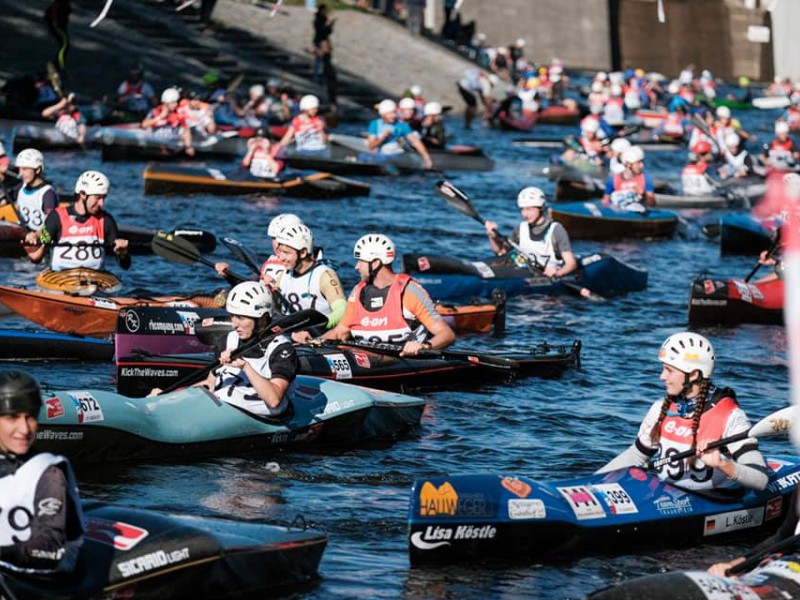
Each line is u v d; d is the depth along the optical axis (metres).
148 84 92.50
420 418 26.45
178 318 30.09
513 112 121.75
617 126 109.69
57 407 22.03
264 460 23.75
